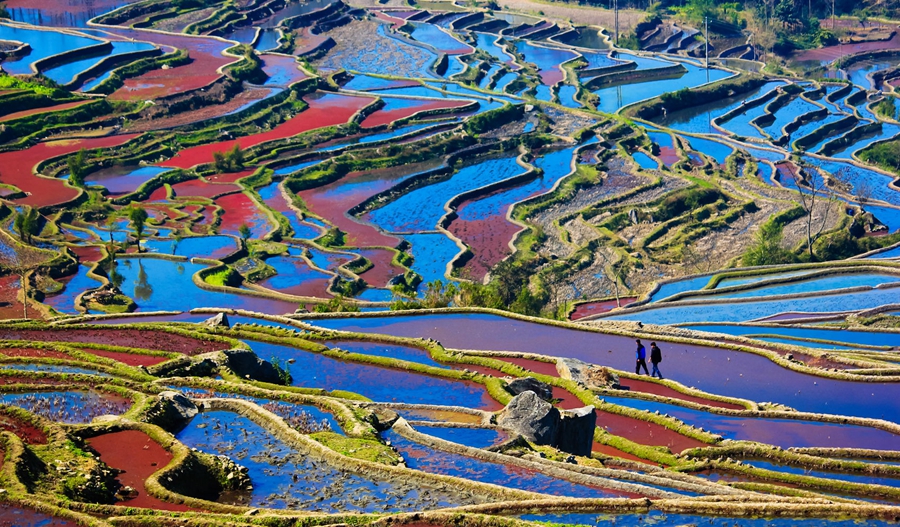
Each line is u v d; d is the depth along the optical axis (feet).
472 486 129.70
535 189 539.29
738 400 189.88
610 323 255.29
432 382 196.85
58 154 555.69
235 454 142.41
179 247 427.33
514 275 390.83
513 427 157.99
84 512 115.34
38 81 647.97
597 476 137.18
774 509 121.39
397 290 370.32
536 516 120.67
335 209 504.43
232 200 508.94
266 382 189.06
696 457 160.97
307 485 131.34
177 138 597.11
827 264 356.38
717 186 531.09
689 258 423.23
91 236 439.22
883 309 293.84
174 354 202.90
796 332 266.36
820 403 191.83
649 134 652.07
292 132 623.36
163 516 114.93
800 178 545.85
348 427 154.71
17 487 116.67
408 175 560.61
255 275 400.06
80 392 166.91
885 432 173.37
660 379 201.26
